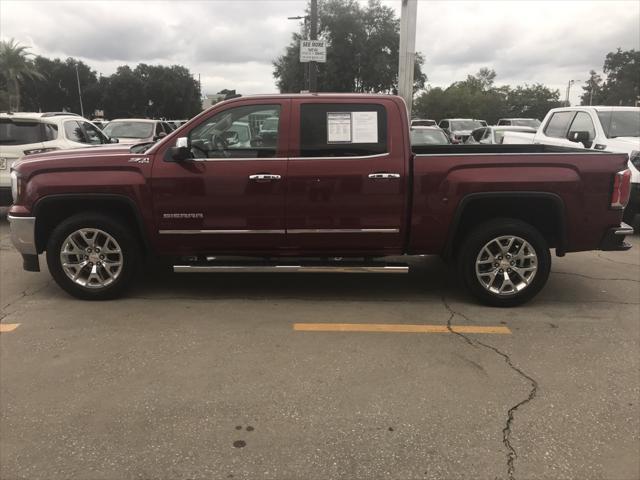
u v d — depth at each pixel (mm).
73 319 4727
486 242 4953
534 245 4945
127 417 3227
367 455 2889
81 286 5137
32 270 5242
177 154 4762
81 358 3979
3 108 61781
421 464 2820
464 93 71062
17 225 5008
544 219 5152
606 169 4816
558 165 4805
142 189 4883
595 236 4934
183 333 4441
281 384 3621
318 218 4934
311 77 19844
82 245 5113
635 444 2998
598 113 9336
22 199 5004
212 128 4922
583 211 4859
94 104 91875
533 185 4785
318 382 3652
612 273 6352
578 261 6934
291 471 2762
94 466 2793
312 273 6230
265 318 4797
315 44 19281
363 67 37281
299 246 5051
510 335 4469
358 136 4891
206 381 3654
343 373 3785
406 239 5016
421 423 3186
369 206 4906
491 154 4836
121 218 5133
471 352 4137
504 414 3283
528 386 3625
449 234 4938
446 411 3314
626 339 4398
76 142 9359
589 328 4625
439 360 3998
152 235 5000
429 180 4828
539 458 2877
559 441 3021
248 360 3969
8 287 5605
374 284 5840
